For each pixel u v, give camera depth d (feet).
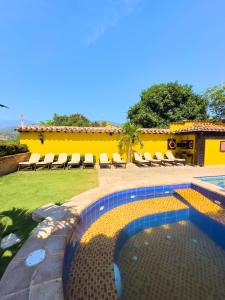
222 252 12.01
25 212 14.35
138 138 41.45
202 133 39.40
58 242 9.57
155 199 22.18
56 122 108.37
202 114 73.97
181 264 10.75
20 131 39.19
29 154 39.55
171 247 12.50
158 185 23.15
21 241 10.15
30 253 8.57
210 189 20.63
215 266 10.58
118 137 43.21
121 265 10.54
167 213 18.21
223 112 68.85
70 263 10.39
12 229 11.52
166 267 10.44
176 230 14.99
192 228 15.35
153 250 12.11
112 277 9.54
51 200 17.19
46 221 12.07
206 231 14.83
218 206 19.08
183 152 45.11
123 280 9.36
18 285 6.66
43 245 9.27
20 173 30.71
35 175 28.94
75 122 110.63
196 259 11.23
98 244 12.50
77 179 26.02
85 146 42.09
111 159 42.37
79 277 9.48
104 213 17.90
